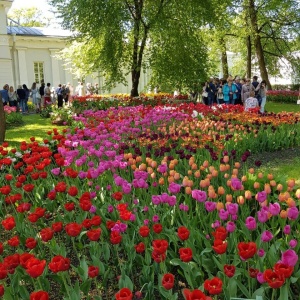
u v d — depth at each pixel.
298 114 11.16
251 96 13.12
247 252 2.34
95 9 18.86
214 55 33.31
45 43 34.53
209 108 12.48
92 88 30.03
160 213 4.21
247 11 29.31
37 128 14.97
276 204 3.15
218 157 6.36
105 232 3.89
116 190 4.71
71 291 2.70
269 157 8.31
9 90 22.28
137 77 21.75
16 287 2.97
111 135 7.83
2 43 29.83
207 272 3.19
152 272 3.08
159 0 20.20
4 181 6.00
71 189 3.95
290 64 33.91
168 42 20.77
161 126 9.84
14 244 3.07
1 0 28.88
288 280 2.63
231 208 3.23
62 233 4.41
